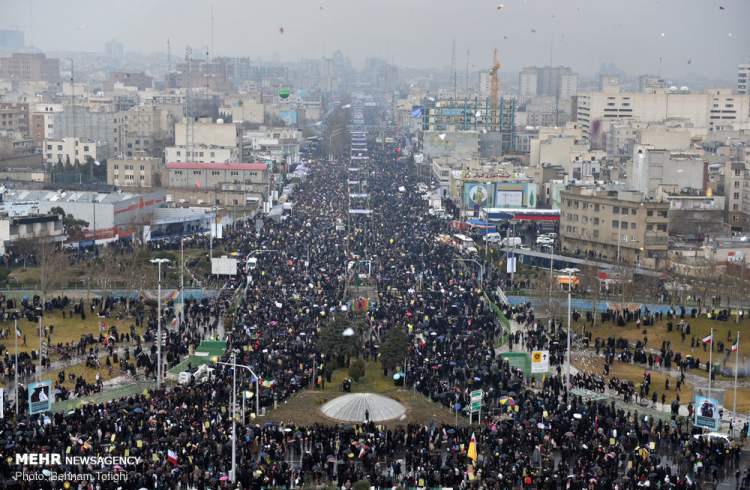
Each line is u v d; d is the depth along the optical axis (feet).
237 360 523.29
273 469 376.07
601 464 385.29
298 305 655.35
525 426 424.87
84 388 489.26
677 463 409.69
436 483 369.50
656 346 623.77
